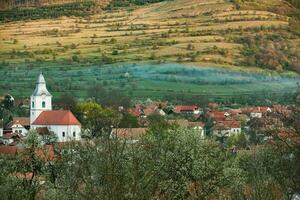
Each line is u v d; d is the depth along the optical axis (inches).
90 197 2060.8
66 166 2837.1
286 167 2508.6
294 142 2503.7
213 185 2504.9
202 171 2495.1
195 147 2559.1
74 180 2293.3
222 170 2527.1
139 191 2055.9
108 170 2021.4
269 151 2682.1
